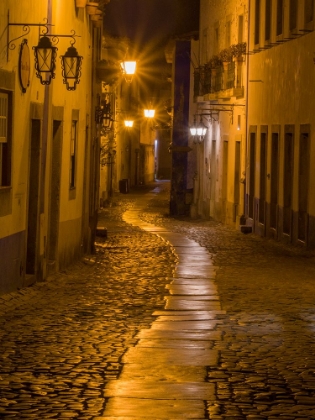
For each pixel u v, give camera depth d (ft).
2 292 50.90
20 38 52.47
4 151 51.62
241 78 118.01
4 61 49.14
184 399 29.25
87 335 40.29
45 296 53.16
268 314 47.11
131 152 256.73
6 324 42.78
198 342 38.96
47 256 62.18
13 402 28.63
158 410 27.89
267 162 104.94
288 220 96.89
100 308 48.80
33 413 27.40
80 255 78.28
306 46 88.94
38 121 58.65
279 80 99.96
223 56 122.93
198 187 153.07
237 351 37.01
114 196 207.21
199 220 143.43
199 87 140.56
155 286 59.26
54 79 63.67
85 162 80.94
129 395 29.66
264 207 106.52
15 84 51.98
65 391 30.09
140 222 135.03
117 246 91.81
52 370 33.12
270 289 57.67
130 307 49.52
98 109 91.15
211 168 140.77
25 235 56.03
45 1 59.00
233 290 57.16
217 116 135.95
